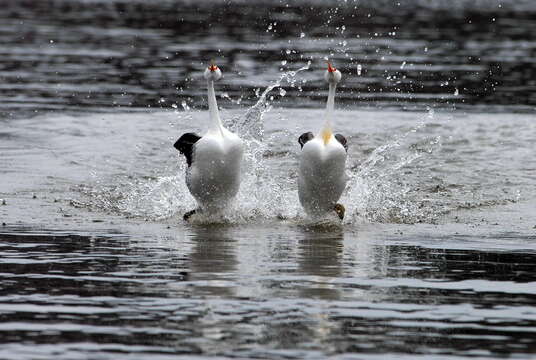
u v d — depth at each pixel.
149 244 13.27
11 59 34.12
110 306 10.20
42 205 15.80
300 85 29.53
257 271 11.80
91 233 13.92
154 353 8.85
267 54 35.50
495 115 25.17
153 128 22.64
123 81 30.02
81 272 11.56
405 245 13.53
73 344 9.05
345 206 16.14
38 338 9.20
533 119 24.56
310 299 10.59
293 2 59.81
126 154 19.95
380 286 11.18
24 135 21.56
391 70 32.59
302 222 15.25
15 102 26.09
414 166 19.38
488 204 16.61
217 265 12.06
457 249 13.27
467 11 54.31
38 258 12.25
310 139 15.66
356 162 19.69
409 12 53.16
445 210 16.11
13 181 17.38
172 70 32.16
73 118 23.72
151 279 11.30
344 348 9.07
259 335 9.37
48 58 34.50
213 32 42.53
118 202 16.28
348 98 27.55
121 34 41.53
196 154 15.05
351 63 33.72
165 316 9.88
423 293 10.91
